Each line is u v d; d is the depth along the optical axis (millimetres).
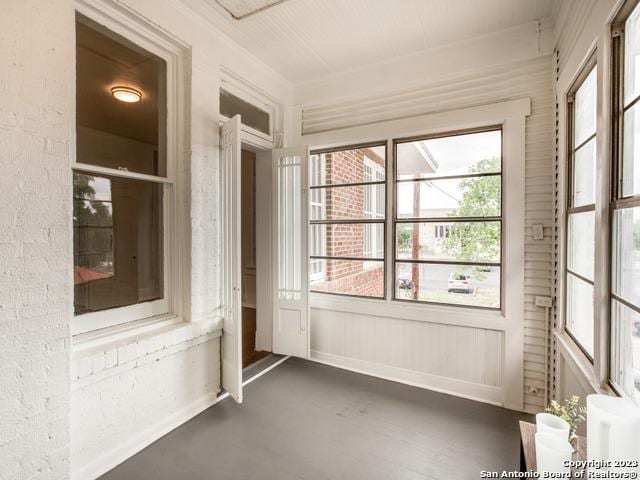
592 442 1002
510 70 2557
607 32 1445
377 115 3080
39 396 1512
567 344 2055
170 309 2367
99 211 1967
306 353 3293
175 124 2369
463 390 2734
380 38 2697
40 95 1525
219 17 2436
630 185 1378
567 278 2211
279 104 3467
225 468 1846
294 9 2350
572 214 2145
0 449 1396
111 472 1809
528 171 2496
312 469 1844
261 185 3590
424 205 2992
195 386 2408
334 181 3490
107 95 2027
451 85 2764
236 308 2398
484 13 2373
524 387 2525
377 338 3092
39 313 1516
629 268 1375
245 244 5602
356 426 2260
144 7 2041
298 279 3357
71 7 1772
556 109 2348
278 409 2469
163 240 2328
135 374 1994
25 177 1476
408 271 3057
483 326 2643
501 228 2678
